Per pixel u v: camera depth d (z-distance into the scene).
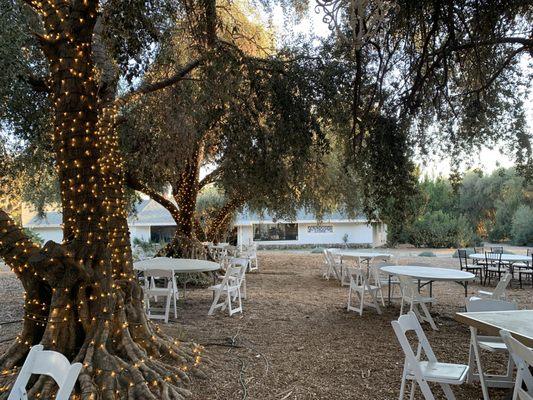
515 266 12.19
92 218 4.41
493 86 7.72
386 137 7.41
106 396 3.79
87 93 4.41
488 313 4.15
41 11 4.55
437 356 5.46
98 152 4.50
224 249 14.30
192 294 10.38
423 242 29.17
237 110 7.69
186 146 9.16
